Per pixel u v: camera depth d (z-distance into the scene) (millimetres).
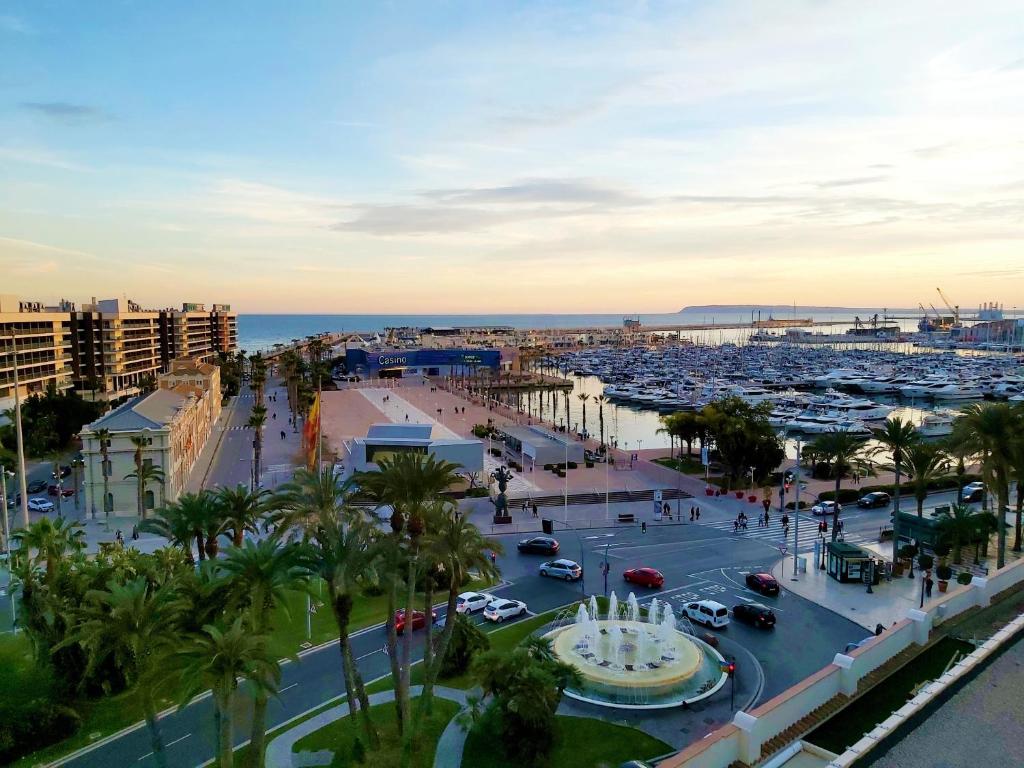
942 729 22234
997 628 35344
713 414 103188
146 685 29438
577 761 32906
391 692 40188
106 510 75875
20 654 44062
